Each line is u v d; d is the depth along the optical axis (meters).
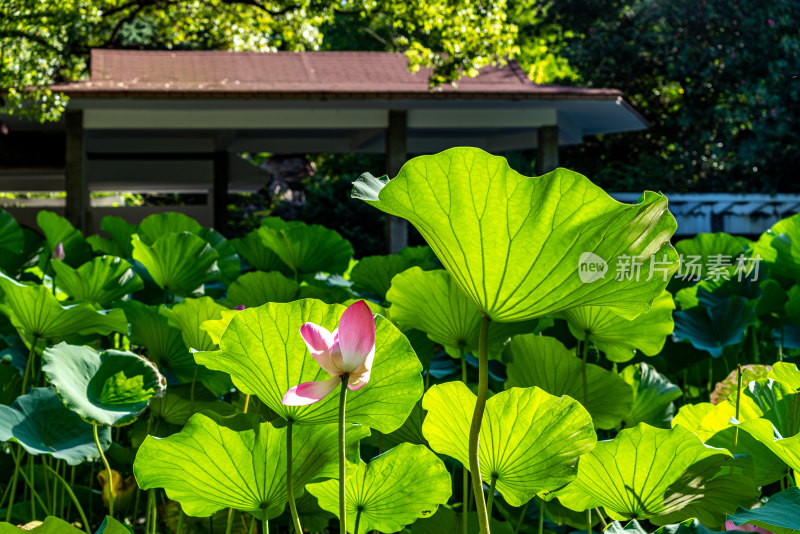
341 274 3.38
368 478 1.28
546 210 0.90
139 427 2.04
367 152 15.29
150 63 12.32
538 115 12.15
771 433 1.09
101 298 2.44
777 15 15.27
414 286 1.76
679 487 1.23
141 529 2.10
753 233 13.55
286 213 21.38
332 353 0.97
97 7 10.23
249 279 2.49
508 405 1.19
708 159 16.48
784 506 1.04
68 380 1.47
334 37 21.69
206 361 1.18
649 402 1.97
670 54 16.58
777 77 14.91
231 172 14.77
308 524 1.75
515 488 1.25
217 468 1.19
